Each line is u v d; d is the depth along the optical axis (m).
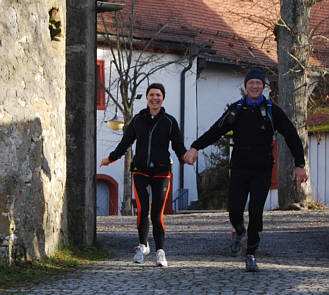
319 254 10.87
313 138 33.16
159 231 9.41
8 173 8.51
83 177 11.16
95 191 11.62
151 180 9.55
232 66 41.62
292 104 26.38
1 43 8.41
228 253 11.06
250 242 8.66
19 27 8.90
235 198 9.23
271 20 29.03
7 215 8.45
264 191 8.76
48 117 9.90
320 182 32.91
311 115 34.34
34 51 9.38
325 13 47.09
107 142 35.72
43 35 9.78
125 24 34.47
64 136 10.79
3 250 8.36
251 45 42.28
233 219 9.61
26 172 8.98
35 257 9.05
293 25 26.22
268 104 8.85
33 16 9.38
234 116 8.83
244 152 8.88
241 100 8.90
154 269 8.92
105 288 7.33
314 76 33.78
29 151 9.09
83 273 8.61
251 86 8.77
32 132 9.21
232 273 8.40
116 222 20.28
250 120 8.81
